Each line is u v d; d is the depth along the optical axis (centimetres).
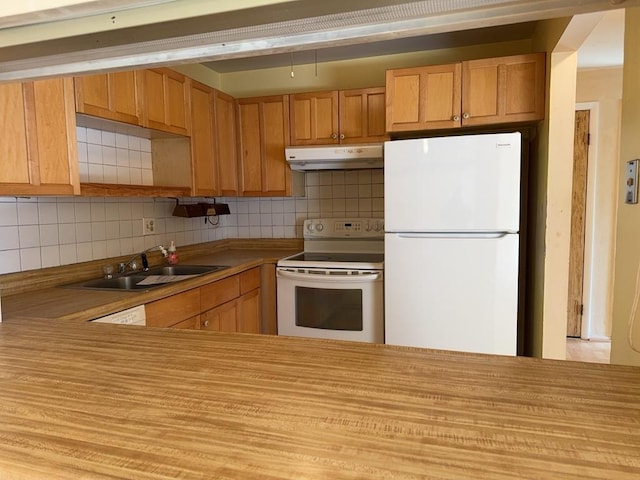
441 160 228
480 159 223
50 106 169
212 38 68
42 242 199
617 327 130
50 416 63
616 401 65
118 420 61
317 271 275
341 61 321
